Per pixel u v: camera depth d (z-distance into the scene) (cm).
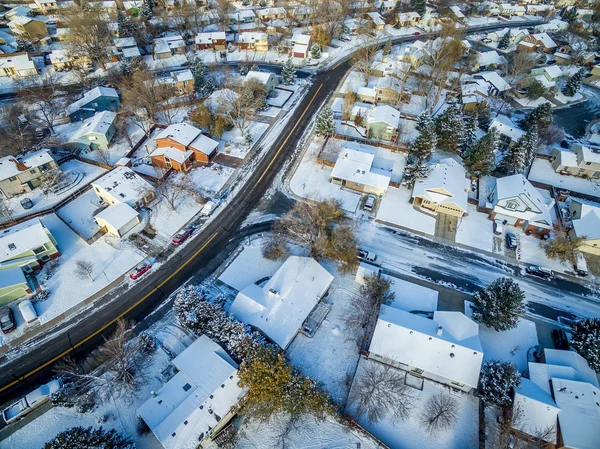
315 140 7156
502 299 4153
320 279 4497
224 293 4612
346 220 5603
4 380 3778
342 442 3441
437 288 4822
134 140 7081
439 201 5706
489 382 3659
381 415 3612
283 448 3400
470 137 6981
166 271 4878
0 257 4534
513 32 11488
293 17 11975
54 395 3519
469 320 4103
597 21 12731
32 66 9219
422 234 5531
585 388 3559
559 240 5219
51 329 4225
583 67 10131
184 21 11081
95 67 9719
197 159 6619
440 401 3706
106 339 4100
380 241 5388
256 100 7631
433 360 3784
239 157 6750
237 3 13438
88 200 5828
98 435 3086
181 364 3688
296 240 5288
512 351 4188
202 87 8188
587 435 3250
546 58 10694
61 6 12369
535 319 4541
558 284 4962
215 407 3388
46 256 4903
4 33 10688
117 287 4675
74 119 7644
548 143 7356
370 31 11538
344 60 10094
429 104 8331
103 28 9688
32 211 5597
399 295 4691
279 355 3503
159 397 3472
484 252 5328
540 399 3509
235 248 5203
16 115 7150
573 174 6712
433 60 8844
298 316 4166
